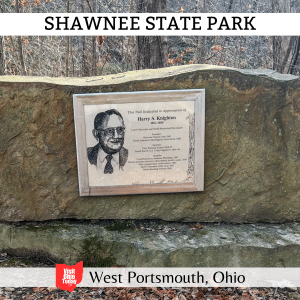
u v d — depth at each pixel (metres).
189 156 1.24
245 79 1.21
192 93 1.19
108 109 1.20
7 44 3.69
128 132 1.21
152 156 1.23
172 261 1.19
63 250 1.25
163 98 1.19
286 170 1.27
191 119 1.21
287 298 1.13
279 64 3.56
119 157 1.23
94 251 1.24
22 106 1.21
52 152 1.25
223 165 1.27
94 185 1.25
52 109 1.21
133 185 1.26
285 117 1.24
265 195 1.30
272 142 1.26
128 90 1.20
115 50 4.55
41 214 1.30
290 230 1.28
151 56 2.49
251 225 1.32
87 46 3.79
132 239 1.24
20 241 1.28
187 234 1.26
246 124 1.24
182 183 1.26
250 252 1.19
